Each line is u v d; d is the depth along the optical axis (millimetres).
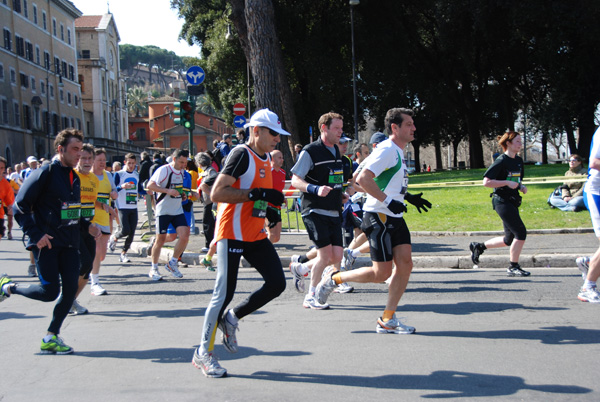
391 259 5430
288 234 13789
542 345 5035
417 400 3857
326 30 35469
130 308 7098
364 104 44188
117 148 77312
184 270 10250
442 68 41062
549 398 3857
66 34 69875
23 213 5199
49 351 5160
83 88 80625
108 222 8180
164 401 3924
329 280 6414
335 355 4883
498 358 4711
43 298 5250
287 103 28094
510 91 45156
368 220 5465
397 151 5309
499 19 33406
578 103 35031
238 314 4555
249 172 4395
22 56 57062
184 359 4895
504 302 6727
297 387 4137
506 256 9273
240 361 4785
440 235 12125
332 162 6578
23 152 56312
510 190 8117
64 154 5293
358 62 37844
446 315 6215
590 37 30047
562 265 9148
